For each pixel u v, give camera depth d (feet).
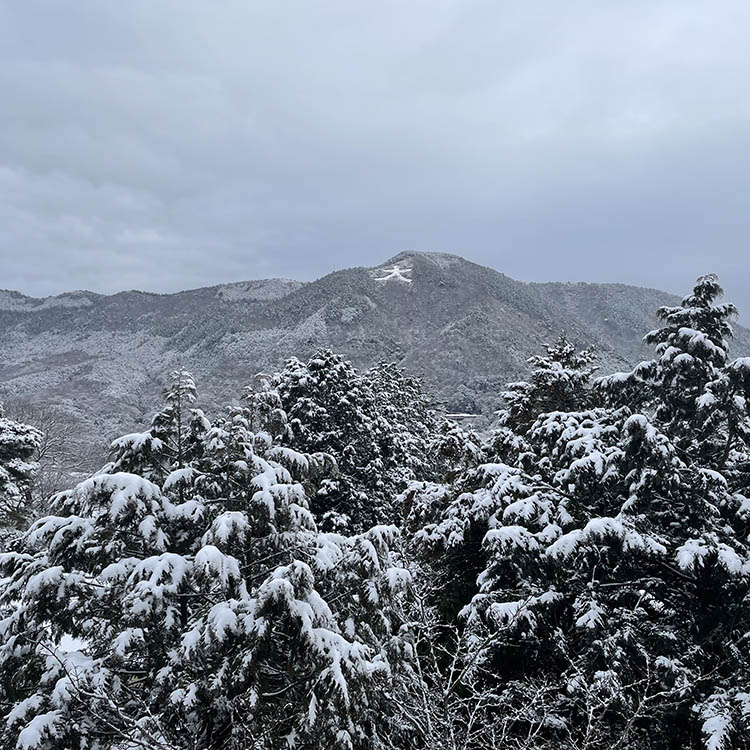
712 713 29.37
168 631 24.48
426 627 28.35
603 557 36.04
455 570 43.32
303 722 23.13
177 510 27.14
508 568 37.99
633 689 30.78
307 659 23.53
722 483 35.47
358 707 24.49
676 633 34.37
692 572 31.78
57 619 25.43
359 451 78.84
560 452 41.98
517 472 39.83
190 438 31.96
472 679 30.14
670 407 42.22
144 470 30.78
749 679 32.14
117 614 26.50
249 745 22.99
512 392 54.70
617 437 40.09
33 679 24.79
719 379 37.32
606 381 44.52
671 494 36.35
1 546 44.60
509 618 32.86
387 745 27.96
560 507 37.83
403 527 51.06
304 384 75.00
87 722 22.91
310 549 28.35
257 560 27.76
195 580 23.44
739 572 30.91
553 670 36.40
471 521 40.68
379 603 27.71
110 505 26.66
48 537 26.81
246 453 29.60
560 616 37.83
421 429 120.47
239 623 23.24
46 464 148.87
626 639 32.07
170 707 23.26
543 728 33.78
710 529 35.60
